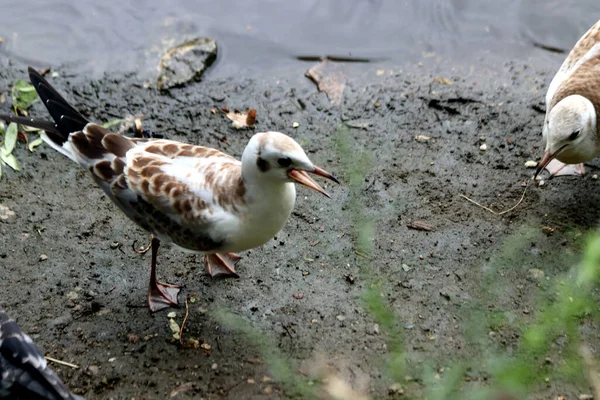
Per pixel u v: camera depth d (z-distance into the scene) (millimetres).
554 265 5141
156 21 7344
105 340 4723
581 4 7457
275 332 4750
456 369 4176
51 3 7461
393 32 7316
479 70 6887
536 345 4367
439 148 6117
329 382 4438
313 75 6840
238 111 6527
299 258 5250
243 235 4547
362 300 4938
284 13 7508
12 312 4879
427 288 5008
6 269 5164
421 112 6453
